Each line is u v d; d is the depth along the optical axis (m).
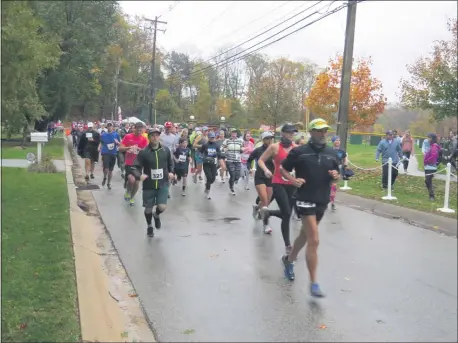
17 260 6.27
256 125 57.12
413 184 15.43
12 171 16.33
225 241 7.95
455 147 18.84
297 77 53.50
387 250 7.37
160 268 6.46
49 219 8.80
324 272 6.28
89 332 4.43
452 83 16.41
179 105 66.75
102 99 68.25
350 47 15.15
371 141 43.25
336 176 5.40
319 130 5.32
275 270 6.38
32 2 10.45
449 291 5.55
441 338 4.40
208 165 12.45
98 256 7.11
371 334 4.48
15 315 4.61
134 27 58.50
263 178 8.51
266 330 4.57
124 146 11.76
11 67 9.09
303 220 5.48
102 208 10.88
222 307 5.12
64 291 5.30
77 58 32.03
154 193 8.20
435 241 7.97
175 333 4.51
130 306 5.25
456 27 16.16
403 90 17.53
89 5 31.81
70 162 21.44
